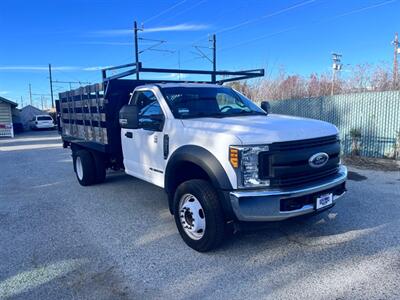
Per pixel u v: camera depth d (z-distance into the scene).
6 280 3.41
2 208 5.94
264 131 3.55
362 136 10.50
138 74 5.86
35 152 14.80
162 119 4.64
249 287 3.18
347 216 4.95
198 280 3.33
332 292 3.04
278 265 3.57
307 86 20.59
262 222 3.61
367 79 16.91
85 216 5.36
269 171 3.46
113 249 4.07
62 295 3.12
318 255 3.77
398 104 9.63
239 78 7.16
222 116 4.68
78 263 3.74
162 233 4.54
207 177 4.03
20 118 38.44
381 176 7.77
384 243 4.01
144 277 3.41
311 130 3.79
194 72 6.27
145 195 6.48
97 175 7.27
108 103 5.98
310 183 3.68
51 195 6.76
